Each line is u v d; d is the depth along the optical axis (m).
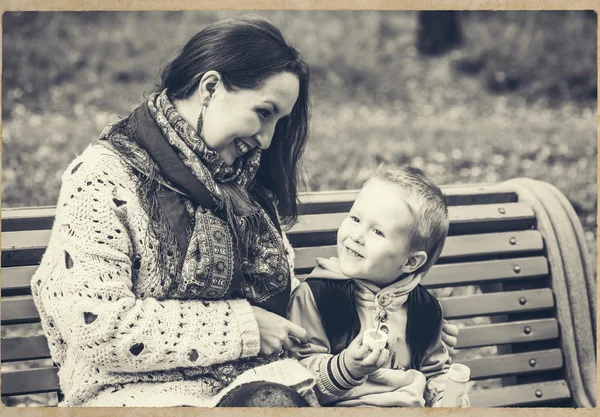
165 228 1.83
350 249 2.08
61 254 1.78
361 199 2.08
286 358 2.01
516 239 2.33
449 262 2.34
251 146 1.96
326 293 2.09
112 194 1.80
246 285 1.97
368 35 9.28
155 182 1.85
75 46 7.88
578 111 7.43
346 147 5.55
